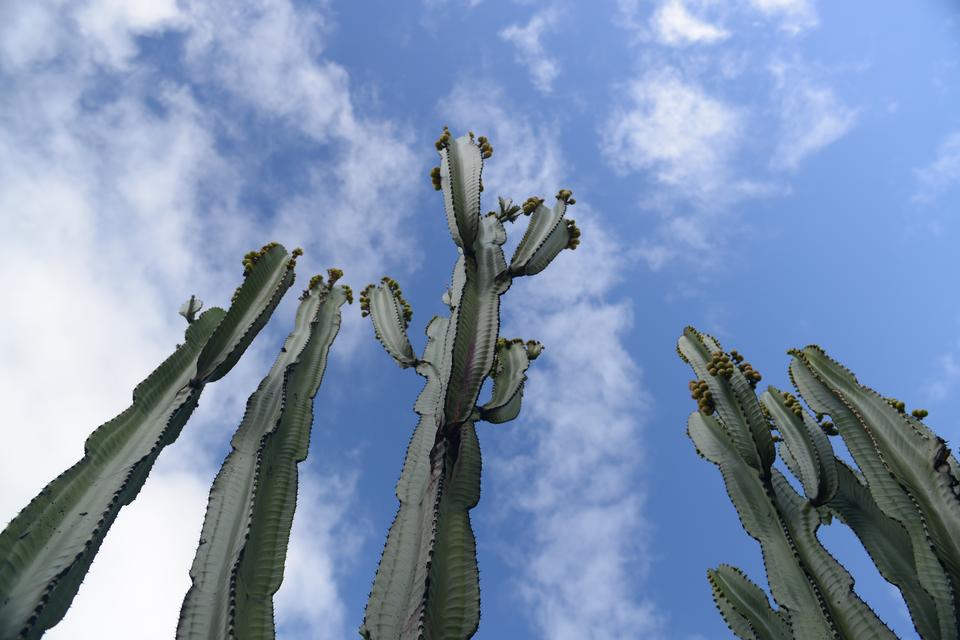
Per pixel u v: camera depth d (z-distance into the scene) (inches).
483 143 137.1
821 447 101.5
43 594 66.6
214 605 75.6
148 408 93.7
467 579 79.4
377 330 128.3
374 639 73.7
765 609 117.0
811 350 119.6
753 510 99.7
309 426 109.7
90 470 82.3
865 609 84.6
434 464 91.0
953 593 82.0
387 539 85.2
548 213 135.1
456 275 124.0
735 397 105.9
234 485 91.4
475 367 101.4
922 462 95.8
